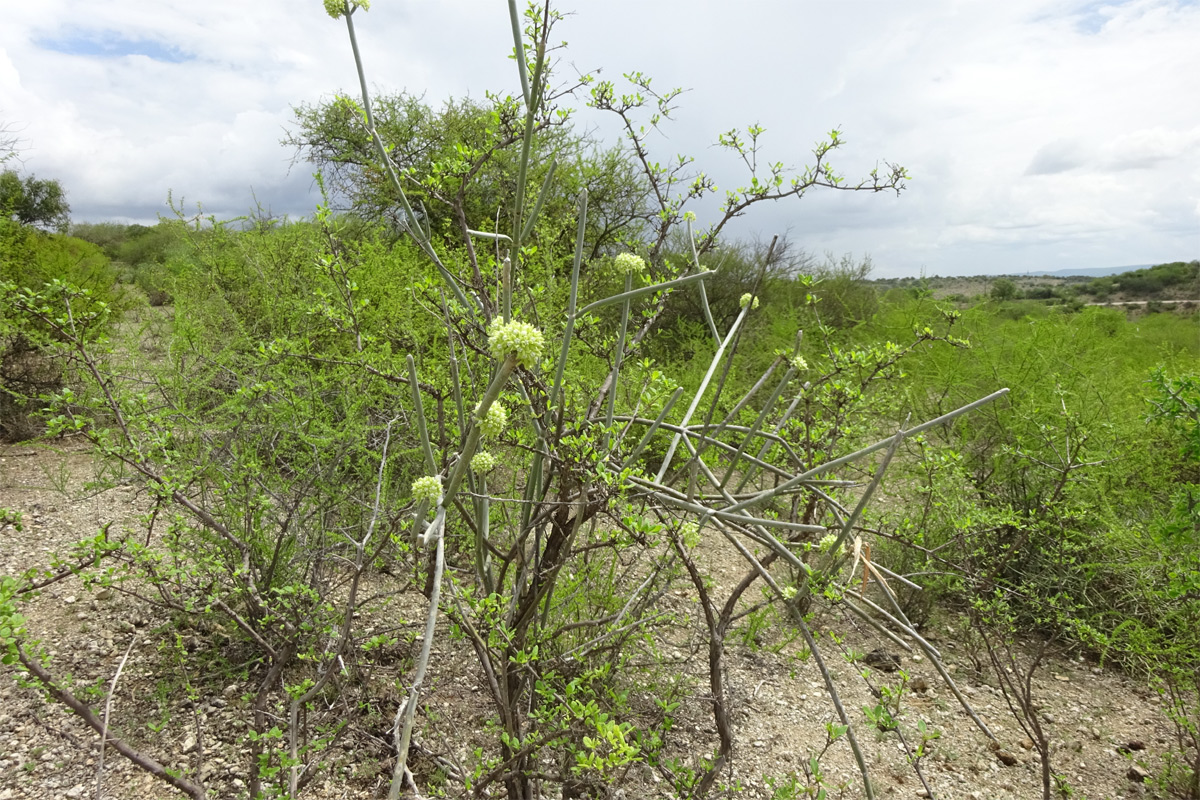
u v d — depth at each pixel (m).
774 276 8.89
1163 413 2.49
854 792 2.44
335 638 2.29
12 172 6.15
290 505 2.60
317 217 2.38
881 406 3.69
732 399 4.66
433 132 7.95
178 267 5.71
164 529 3.28
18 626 1.29
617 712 1.98
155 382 2.87
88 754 2.15
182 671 2.37
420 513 1.37
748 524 1.70
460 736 2.31
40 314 1.98
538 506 1.79
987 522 3.23
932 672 3.30
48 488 3.75
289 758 1.52
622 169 7.32
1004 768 2.66
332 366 2.85
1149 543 3.07
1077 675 3.36
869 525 3.03
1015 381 4.27
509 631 1.65
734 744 2.57
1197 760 2.51
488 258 2.31
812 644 1.53
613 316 4.98
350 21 1.69
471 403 2.55
